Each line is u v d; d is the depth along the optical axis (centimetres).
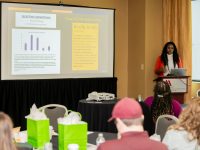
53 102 640
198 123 228
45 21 635
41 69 636
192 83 693
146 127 478
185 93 617
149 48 689
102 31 679
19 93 614
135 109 173
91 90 672
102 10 677
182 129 232
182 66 675
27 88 620
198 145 228
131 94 737
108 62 687
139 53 705
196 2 714
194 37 721
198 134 227
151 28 689
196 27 717
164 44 690
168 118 334
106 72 686
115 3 732
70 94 655
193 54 723
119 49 740
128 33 744
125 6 742
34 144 257
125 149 168
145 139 173
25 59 624
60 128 244
